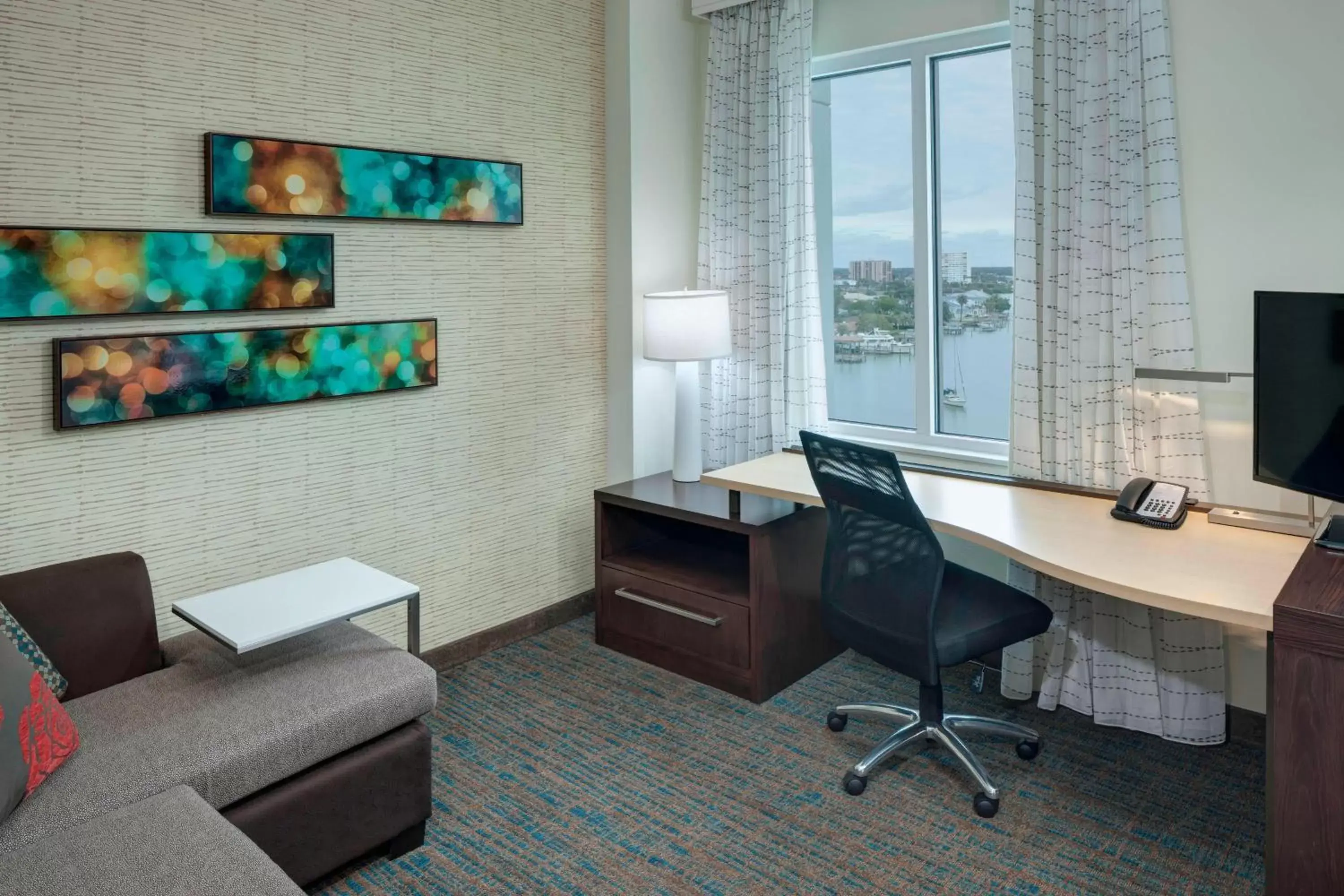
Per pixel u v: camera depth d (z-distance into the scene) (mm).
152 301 2557
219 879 1618
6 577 2260
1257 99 2584
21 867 1638
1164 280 2730
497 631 3580
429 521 3340
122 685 2283
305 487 2986
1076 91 2840
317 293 2900
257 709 2146
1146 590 2021
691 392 3605
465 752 2818
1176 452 2750
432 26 3168
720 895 2178
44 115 2363
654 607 3375
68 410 2434
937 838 2379
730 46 3684
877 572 2555
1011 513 2682
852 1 3443
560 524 3793
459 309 3340
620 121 3688
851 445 2406
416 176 3119
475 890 2203
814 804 2533
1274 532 2426
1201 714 2787
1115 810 2488
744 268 3750
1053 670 3027
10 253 2307
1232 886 2176
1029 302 2990
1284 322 2303
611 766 2738
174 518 2701
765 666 3123
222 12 2664
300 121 2855
